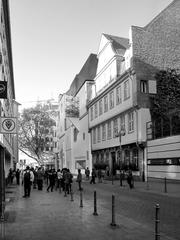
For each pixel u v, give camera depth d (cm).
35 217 1107
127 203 1510
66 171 2020
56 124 8575
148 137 3055
